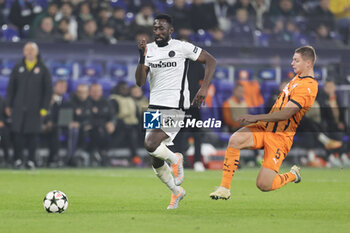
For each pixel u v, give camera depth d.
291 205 18.20
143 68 16.84
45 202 15.65
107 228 12.83
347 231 12.62
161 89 17.06
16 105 34.88
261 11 48.81
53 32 40.50
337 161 41.25
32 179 27.89
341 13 49.03
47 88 34.91
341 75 43.53
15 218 14.50
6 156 36.72
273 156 16.39
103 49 40.31
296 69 16.67
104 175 30.98
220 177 30.38
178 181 16.47
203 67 31.19
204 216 15.09
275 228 12.95
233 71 42.12
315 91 16.42
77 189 23.27
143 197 20.36
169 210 16.53
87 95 38.03
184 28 42.00
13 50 39.09
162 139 16.41
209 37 44.09
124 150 39.34
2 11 43.66
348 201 19.48
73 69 39.88
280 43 46.47
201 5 44.03
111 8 45.75
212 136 39.84
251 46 42.56
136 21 42.81
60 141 38.12
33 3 43.69
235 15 47.69
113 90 39.19
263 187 16.42
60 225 13.27
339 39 48.34
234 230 12.60
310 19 48.38
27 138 35.44
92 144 38.22
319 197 20.80
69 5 40.91
